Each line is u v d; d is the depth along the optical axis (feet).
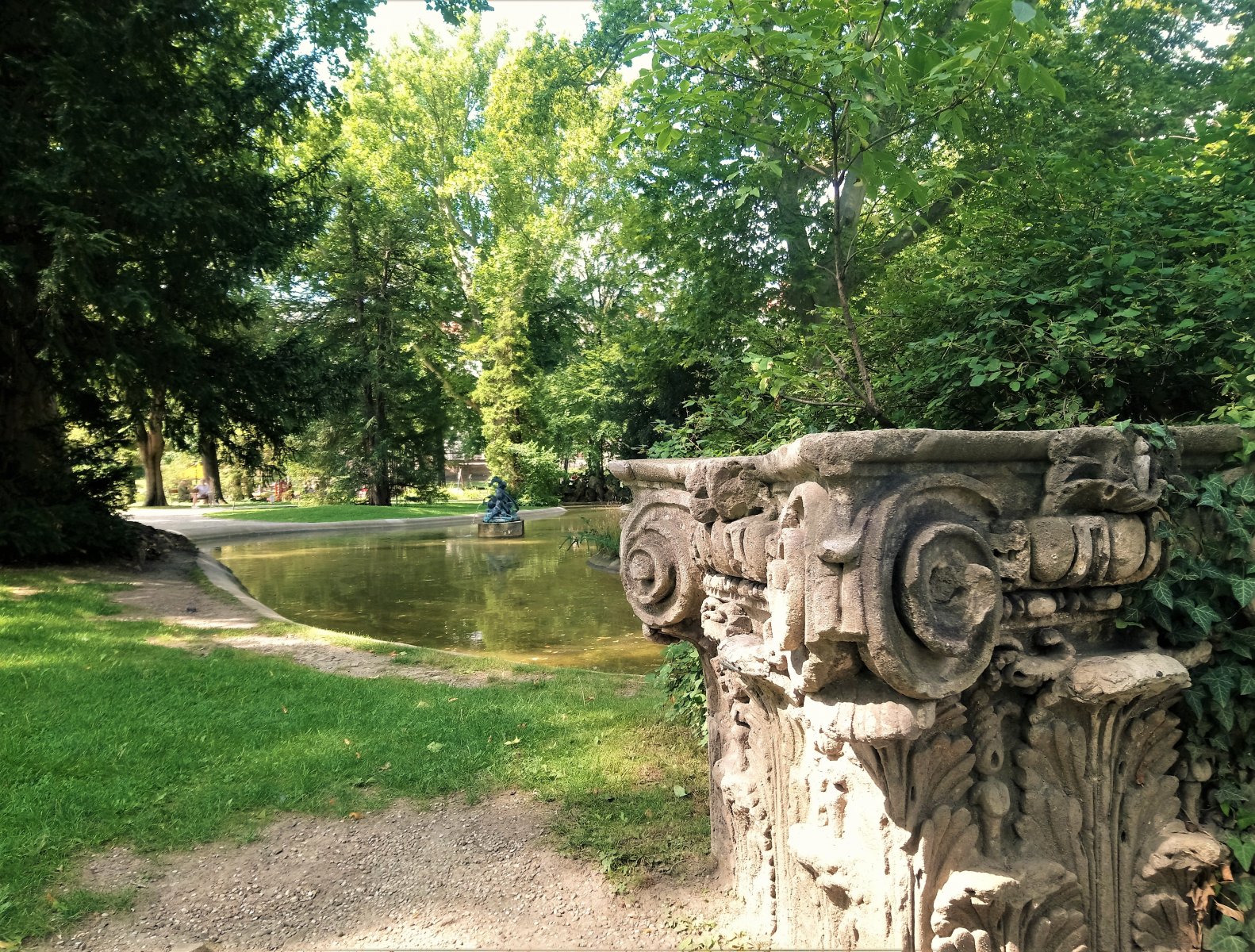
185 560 37.68
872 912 5.83
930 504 5.36
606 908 8.54
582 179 87.81
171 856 9.57
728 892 8.66
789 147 10.78
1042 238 10.52
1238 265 8.01
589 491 108.37
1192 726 6.47
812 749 6.65
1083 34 23.47
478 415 107.45
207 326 36.32
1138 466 6.02
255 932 8.17
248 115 36.01
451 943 8.00
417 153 98.07
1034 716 6.01
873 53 8.00
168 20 30.30
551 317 99.66
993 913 5.75
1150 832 6.34
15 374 32.96
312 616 28.19
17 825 9.76
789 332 13.96
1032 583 5.81
